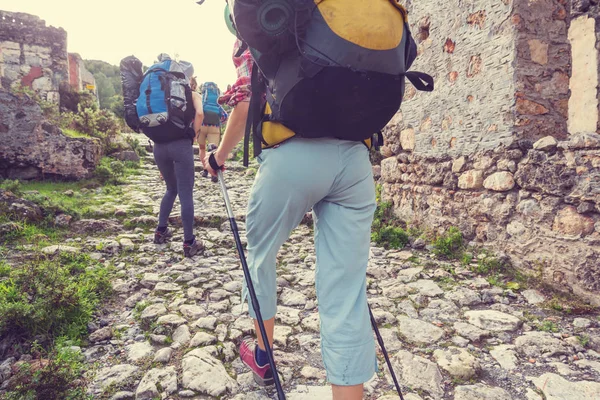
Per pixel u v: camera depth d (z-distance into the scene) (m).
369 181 1.44
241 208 5.80
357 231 1.40
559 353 2.26
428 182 4.80
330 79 1.15
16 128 6.38
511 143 3.58
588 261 2.90
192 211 3.89
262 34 1.15
